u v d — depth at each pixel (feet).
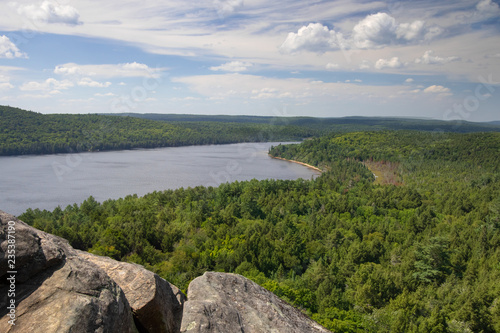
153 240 280.92
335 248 278.46
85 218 311.06
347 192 519.60
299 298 169.58
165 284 38.40
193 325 34.78
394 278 202.69
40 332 23.57
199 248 263.49
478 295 170.91
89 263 29.99
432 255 232.94
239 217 391.24
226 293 42.11
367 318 156.15
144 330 33.40
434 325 145.18
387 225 363.56
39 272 27.22
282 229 311.27
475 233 301.02
